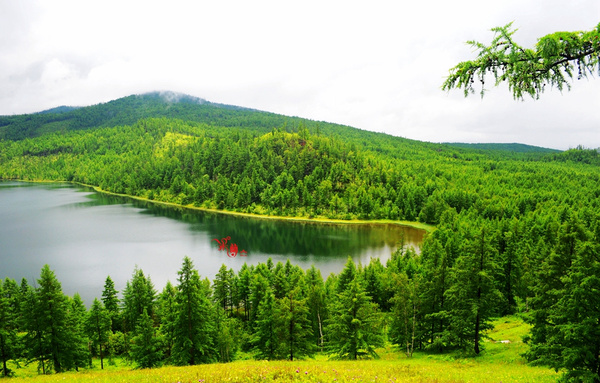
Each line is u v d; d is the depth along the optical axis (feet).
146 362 137.90
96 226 523.29
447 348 139.13
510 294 193.88
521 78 26.20
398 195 649.20
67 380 74.23
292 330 139.23
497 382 64.75
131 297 206.49
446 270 141.90
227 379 53.36
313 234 503.20
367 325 131.95
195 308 124.06
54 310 130.93
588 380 64.49
